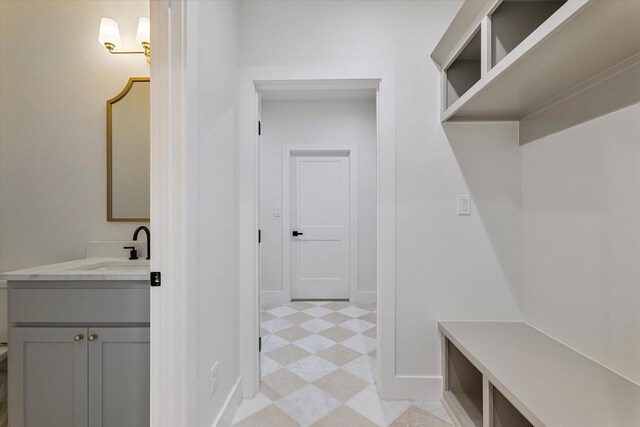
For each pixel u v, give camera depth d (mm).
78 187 1985
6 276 1308
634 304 1154
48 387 1339
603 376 1214
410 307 1843
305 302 3838
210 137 1401
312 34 1871
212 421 1415
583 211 1374
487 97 1503
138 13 1996
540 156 1642
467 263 1833
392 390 1832
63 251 1981
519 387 1146
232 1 1731
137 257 1935
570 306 1459
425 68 1837
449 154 1830
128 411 1337
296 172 3949
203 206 1314
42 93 1979
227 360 1624
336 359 2320
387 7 1856
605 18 880
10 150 1975
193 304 1195
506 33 1271
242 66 1873
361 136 3818
